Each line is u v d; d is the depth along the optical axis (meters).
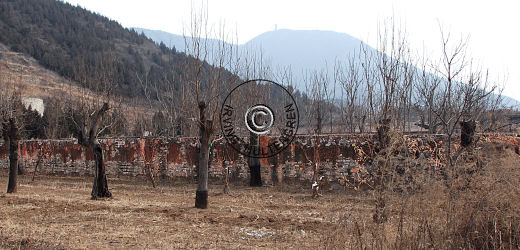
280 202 17.11
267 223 11.95
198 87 14.80
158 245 9.34
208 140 14.80
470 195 8.91
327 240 8.84
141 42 106.75
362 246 8.18
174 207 14.70
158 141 26.25
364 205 14.76
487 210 8.81
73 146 29.45
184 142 25.42
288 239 10.09
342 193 19.52
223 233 10.65
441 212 8.70
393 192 9.20
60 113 39.94
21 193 18.25
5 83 28.62
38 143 30.86
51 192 19.30
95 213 12.88
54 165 30.08
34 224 11.05
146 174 26.36
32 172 30.91
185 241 9.78
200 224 11.65
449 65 14.86
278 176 22.69
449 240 8.16
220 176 24.27
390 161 9.38
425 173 9.20
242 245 9.52
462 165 9.43
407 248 8.08
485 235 8.56
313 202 17.09
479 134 13.41
